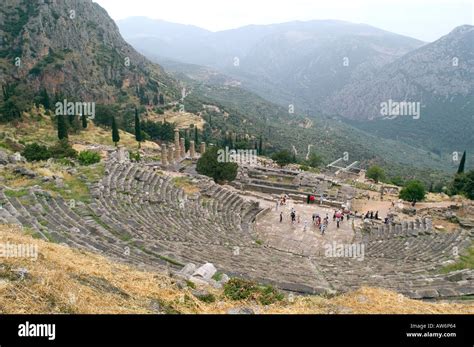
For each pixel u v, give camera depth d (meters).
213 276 18.52
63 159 51.06
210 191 44.72
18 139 77.25
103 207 28.14
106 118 115.38
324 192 56.78
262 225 42.34
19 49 159.50
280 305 14.84
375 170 78.06
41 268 13.26
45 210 24.50
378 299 15.51
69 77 163.62
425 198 59.12
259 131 195.50
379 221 44.81
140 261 19.16
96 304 12.04
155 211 32.25
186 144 98.12
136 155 66.94
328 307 14.77
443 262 25.67
